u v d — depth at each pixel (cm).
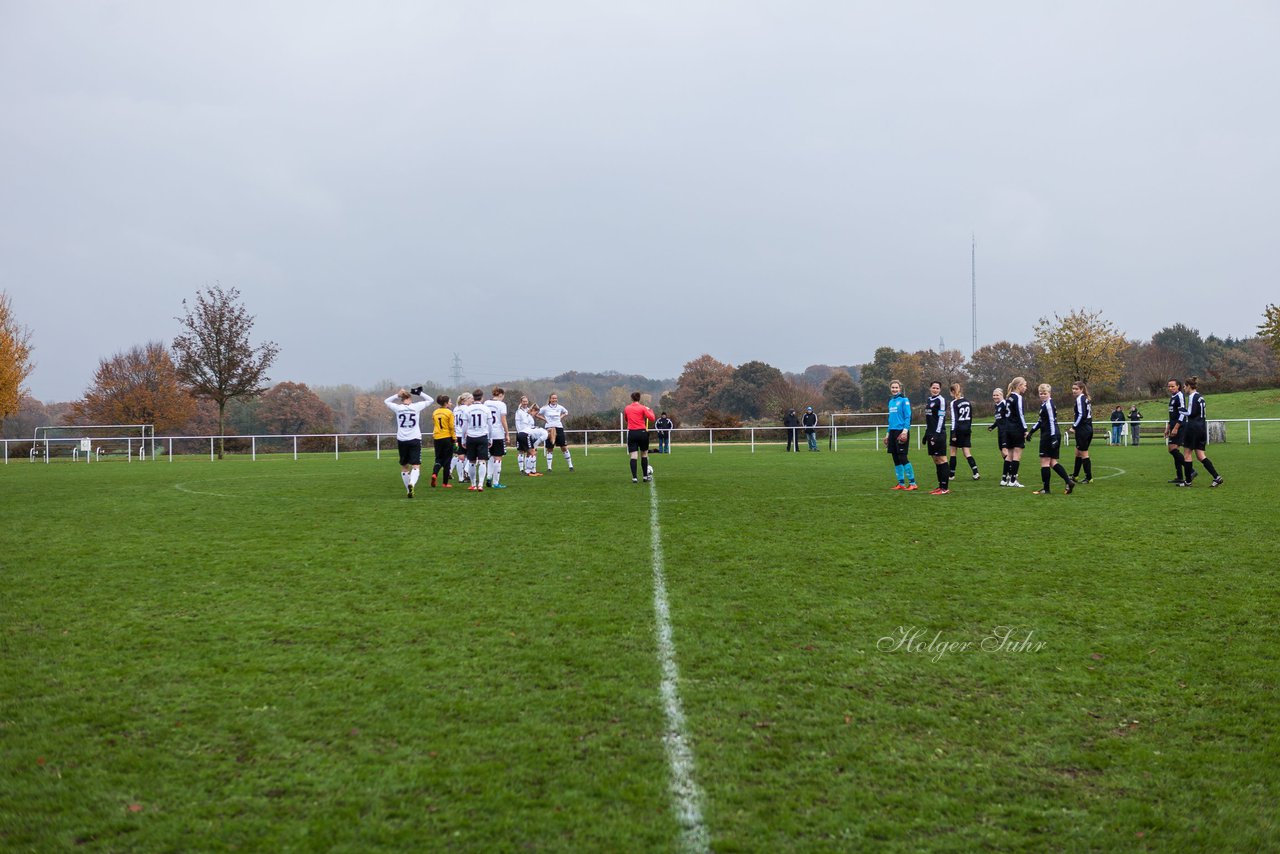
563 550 937
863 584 752
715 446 4066
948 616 642
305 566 855
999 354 10031
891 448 1605
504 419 1753
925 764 396
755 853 322
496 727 437
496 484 1753
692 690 489
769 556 891
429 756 404
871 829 339
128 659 550
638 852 322
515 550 939
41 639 596
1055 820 346
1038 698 475
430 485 1812
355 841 329
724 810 354
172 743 420
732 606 677
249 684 502
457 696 481
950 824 343
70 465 2975
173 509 1377
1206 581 751
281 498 1549
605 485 1762
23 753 408
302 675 518
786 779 381
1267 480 1648
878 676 511
